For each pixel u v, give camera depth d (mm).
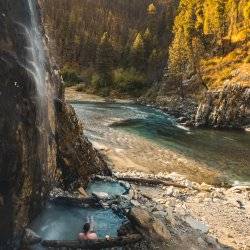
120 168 34375
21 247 17031
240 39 90562
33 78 18594
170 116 77250
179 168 37375
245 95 67562
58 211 21578
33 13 21672
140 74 124875
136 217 20453
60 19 170750
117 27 181625
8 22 16859
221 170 38281
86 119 62125
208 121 66812
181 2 116000
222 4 97250
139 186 29078
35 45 20750
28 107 17531
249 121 66625
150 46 129500
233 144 51312
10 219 16078
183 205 26078
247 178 36281
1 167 14906
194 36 98812
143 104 99812
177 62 97938
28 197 18016
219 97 68000
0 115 14711
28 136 17469
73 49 153375
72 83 132250
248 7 91125
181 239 20859
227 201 28109
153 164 37500
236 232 23141
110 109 82438
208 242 21125
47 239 18547
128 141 47031
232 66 85125
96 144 42031
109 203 23625
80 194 23844
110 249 18859
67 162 24719
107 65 123875
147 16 189625
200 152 45031
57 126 24250
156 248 19453
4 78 15312
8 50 16281
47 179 21391
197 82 89188
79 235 18688
